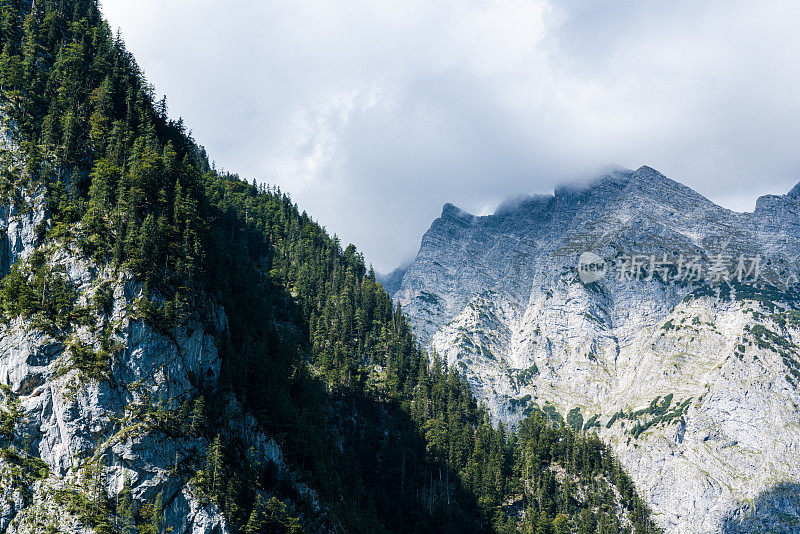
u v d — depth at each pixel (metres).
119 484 170.12
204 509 176.62
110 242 187.75
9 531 162.25
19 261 185.75
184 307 190.38
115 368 177.38
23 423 170.25
